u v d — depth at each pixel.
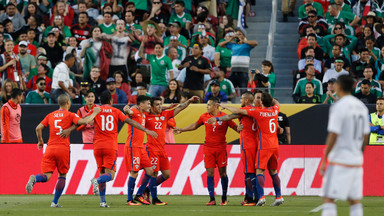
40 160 49.69
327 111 52.53
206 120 40.78
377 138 50.72
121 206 38.81
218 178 48.84
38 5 76.31
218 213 33.72
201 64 55.94
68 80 56.97
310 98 55.50
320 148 48.22
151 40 62.34
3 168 49.84
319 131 52.50
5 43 62.03
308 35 62.81
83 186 49.03
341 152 22.94
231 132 53.25
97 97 57.16
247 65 62.81
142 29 65.56
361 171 23.09
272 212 34.25
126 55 61.78
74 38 66.56
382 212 34.81
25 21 73.94
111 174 38.16
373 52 63.78
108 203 41.34
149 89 58.91
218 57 63.72
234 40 64.44
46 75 62.09
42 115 54.16
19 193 49.53
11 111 50.88
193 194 48.78
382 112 51.19
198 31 67.75
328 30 69.12
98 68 58.31
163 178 41.31
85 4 73.00
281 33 76.19
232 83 62.69
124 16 73.69
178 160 49.06
